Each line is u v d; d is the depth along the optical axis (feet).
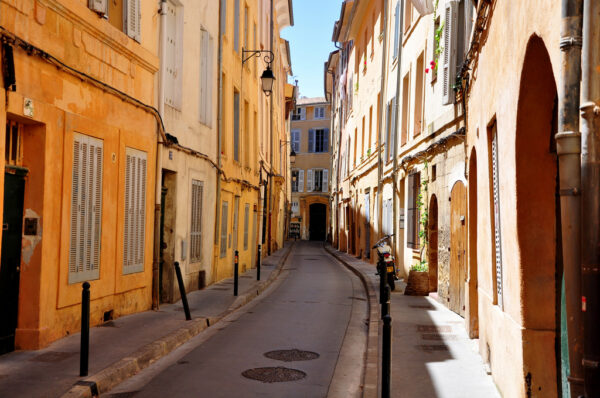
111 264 30.81
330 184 164.04
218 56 53.31
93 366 21.65
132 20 32.73
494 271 21.81
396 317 35.55
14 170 23.45
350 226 106.01
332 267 82.17
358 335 31.83
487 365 22.79
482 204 24.45
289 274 70.74
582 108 9.84
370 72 84.89
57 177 25.30
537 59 15.02
